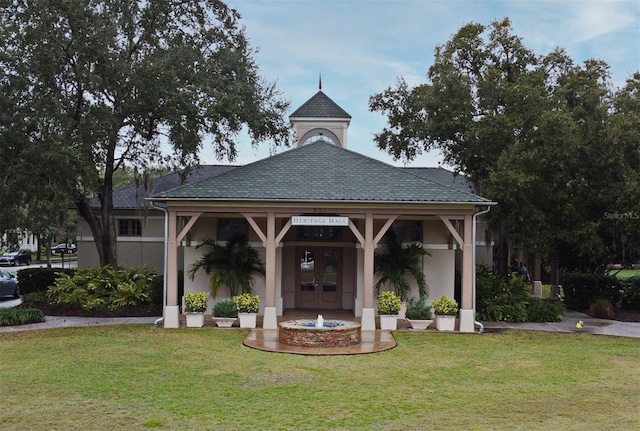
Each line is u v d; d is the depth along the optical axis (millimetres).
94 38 18938
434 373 11617
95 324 17703
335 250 20203
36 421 8430
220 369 11664
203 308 16938
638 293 21453
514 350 14133
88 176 19875
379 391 10195
